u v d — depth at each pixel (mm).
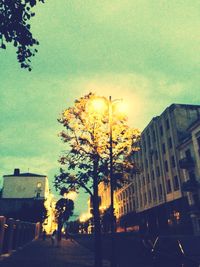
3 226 18656
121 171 15898
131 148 15930
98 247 13797
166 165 42750
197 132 33844
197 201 33875
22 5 5668
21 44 5902
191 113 40906
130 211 59094
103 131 15719
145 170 50844
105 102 12398
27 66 6188
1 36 5777
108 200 79625
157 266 10695
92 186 15945
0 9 5586
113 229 10391
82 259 16203
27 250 23312
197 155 33938
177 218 37594
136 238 30031
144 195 51156
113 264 9859
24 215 53594
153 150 47250
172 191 39750
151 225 46250
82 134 15852
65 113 15992
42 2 5832
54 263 14273
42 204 58469
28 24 5871
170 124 41406
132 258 15469
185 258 9070
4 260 15766
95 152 15312
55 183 15695
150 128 48969
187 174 36406
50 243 34438
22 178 72562
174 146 39969
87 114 15922
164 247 10609
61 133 15930
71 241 38562
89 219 72688
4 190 70938
